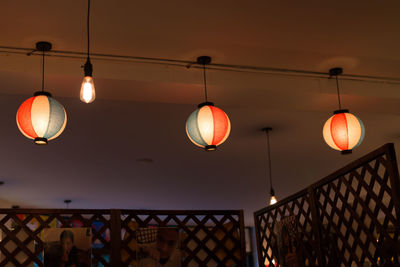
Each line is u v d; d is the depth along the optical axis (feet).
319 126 17.07
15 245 10.57
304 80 12.55
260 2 9.35
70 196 27.50
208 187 26.40
